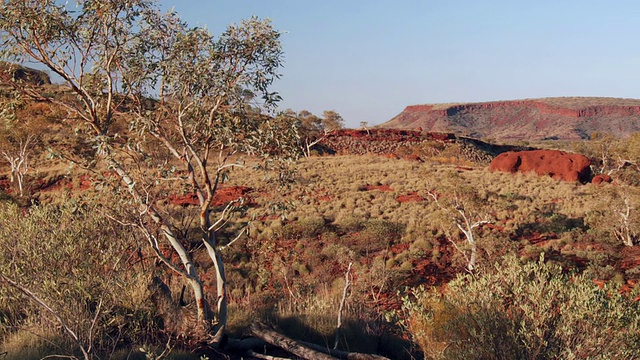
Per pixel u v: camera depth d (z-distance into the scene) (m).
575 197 30.02
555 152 41.31
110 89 6.72
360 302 10.59
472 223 22.11
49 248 6.59
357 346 7.80
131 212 6.83
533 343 5.05
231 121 6.61
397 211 26.45
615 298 5.04
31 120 27.03
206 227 7.16
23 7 6.17
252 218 7.38
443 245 20.66
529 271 5.57
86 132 7.12
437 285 16.48
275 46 6.59
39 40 6.41
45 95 6.75
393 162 44.00
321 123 75.00
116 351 6.07
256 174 34.50
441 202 22.31
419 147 65.31
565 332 4.91
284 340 7.12
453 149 64.81
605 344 4.90
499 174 39.25
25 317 7.01
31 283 6.36
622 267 17.56
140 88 6.82
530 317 5.14
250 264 17.58
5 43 6.30
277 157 6.84
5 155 29.67
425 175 36.59
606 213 21.88
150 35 6.69
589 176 40.28
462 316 5.50
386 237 21.39
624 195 21.53
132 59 6.69
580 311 4.91
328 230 22.70
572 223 24.19
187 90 6.37
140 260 7.61
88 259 6.81
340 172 38.53
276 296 13.34
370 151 66.44
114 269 7.02
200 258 17.20
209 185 7.01
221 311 7.11
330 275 17.36
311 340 7.90
